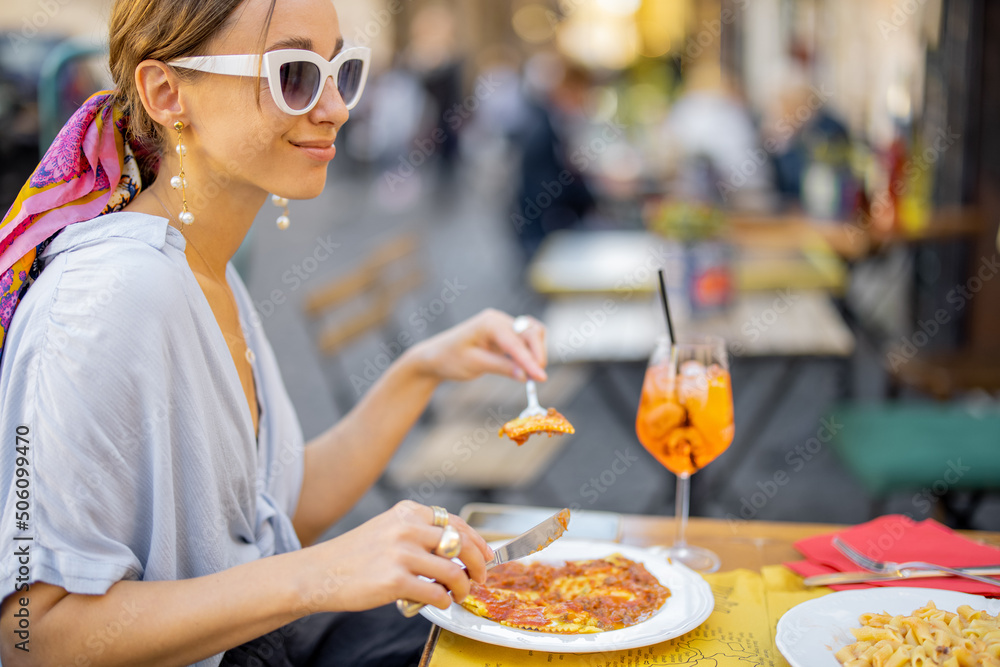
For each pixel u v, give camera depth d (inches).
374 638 52.5
